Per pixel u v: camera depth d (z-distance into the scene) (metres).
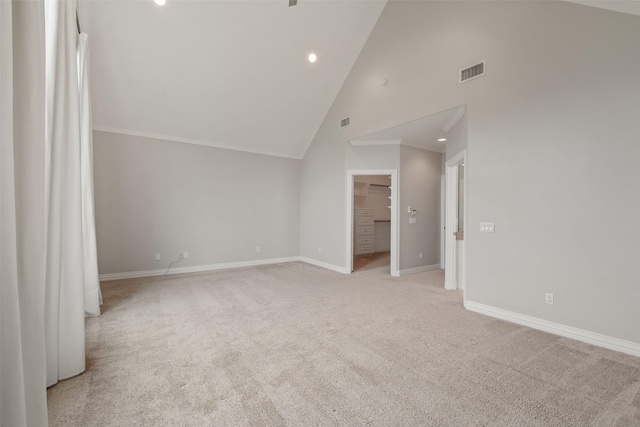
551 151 2.60
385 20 4.38
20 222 1.03
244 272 5.24
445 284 4.18
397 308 3.28
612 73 2.27
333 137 5.54
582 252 2.43
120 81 4.00
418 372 1.93
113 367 1.98
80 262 1.91
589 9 2.38
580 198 2.44
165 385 1.77
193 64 4.10
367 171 5.16
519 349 2.27
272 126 5.60
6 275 0.86
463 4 3.31
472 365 2.03
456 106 3.38
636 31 2.16
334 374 1.91
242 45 4.10
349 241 5.24
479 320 2.90
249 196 5.89
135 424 1.43
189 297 3.67
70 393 1.68
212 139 5.37
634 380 1.85
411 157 5.25
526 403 1.62
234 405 1.59
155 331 2.60
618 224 2.25
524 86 2.77
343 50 4.80
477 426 1.44
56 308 1.74
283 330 2.64
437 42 3.61
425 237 5.50
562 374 1.92
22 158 1.04
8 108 0.86
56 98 1.71
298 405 1.59
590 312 2.38
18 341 0.88
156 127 4.77
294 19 4.09
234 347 2.29
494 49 3.01
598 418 1.50
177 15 3.55
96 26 3.40
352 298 3.66
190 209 5.21
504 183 2.92
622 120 2.23
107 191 4.48
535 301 2.70
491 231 3.03
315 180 6.07
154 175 4.86
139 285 4.23
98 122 4.35
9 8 0.86
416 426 1.43
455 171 4.14
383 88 4.43
